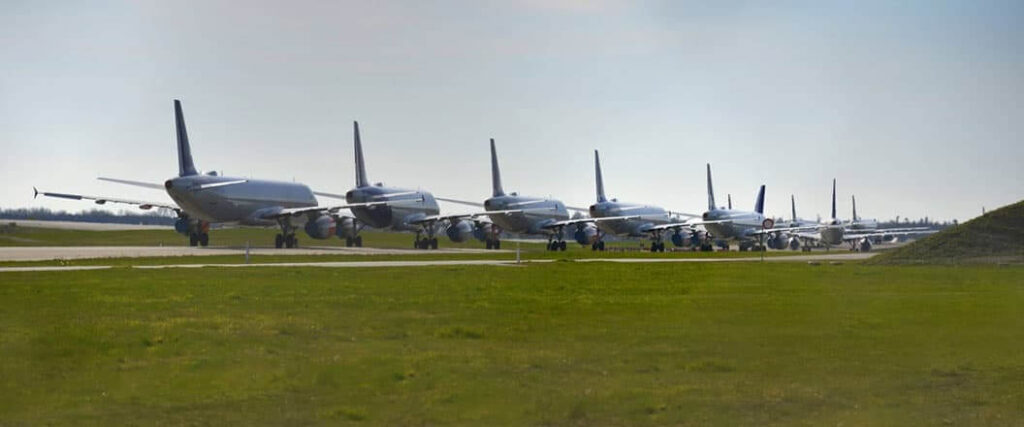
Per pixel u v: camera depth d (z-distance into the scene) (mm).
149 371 22922
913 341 28062
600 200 129875
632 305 38000
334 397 20406
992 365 24156
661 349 26500
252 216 104625
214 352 25406
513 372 23062
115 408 19344
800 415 19031
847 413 19188
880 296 42656
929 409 19516
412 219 116750
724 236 135875
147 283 45969
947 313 35406
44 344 26297
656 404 19859
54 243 119688
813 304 38781
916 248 78500
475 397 20422
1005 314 35094
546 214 124250
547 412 19203
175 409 19281
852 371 23391
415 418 18719
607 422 18516
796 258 96500
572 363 24297
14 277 49719
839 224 159625
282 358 24703
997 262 71750
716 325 31562
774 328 30812
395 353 25625
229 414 18922
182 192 98500
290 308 35406
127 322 30672
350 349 26234
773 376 22734
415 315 33781
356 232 115000
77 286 44094
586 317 33688
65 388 21078
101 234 136250
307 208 104938
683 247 140375
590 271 61812
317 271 56594
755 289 46812
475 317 33375
